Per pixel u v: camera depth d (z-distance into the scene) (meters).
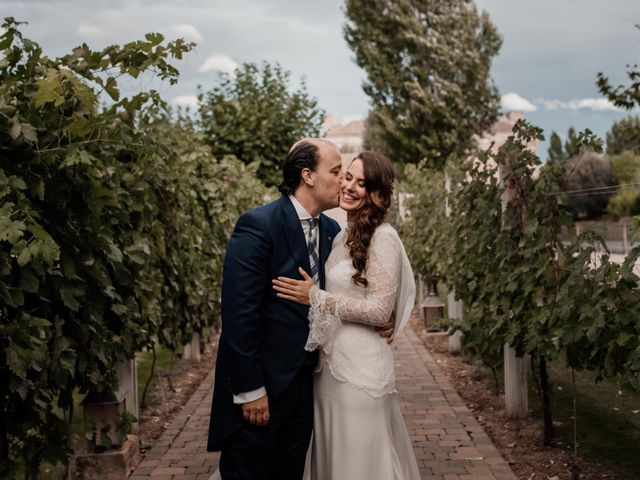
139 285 3.77
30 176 2.51
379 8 30.61
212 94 12.85
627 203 28.58
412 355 7.20
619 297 2.99
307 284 2.53
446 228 6.98
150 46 3.05
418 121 29.97
